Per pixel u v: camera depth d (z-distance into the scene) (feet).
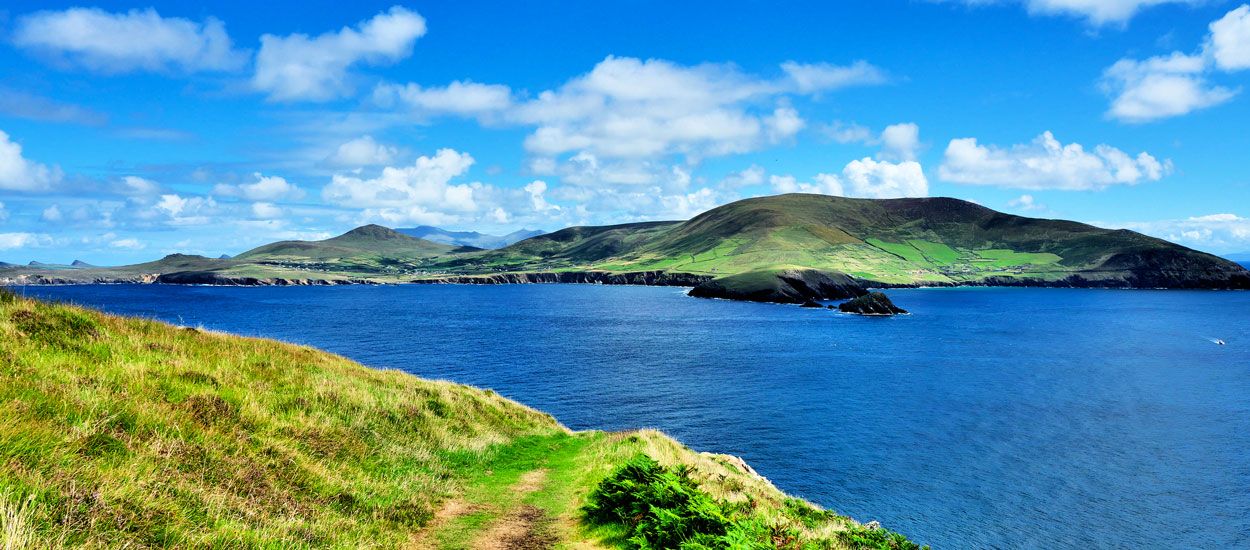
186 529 31.30
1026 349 331.57
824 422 174.50
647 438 84.74
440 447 67.10
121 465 35.24
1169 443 156.04
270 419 53.52
